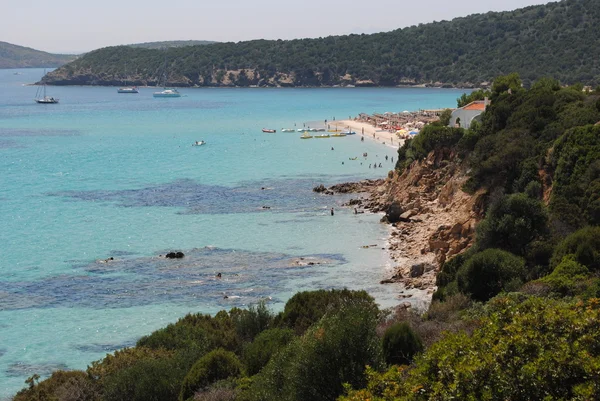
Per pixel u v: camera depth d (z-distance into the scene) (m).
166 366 43.53
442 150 111.25
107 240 94.25
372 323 35.16
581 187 68.62
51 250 89.81
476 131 104.69
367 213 106.94
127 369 43.88
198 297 71.81
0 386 53.91
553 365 25.78
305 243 90.88
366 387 31.61
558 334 28.33
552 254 60.44
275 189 128.38
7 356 59.50
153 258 85.62
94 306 70.19
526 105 94.62
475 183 86.06
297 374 34.09
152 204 117.12
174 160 168.62
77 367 57.25
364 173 146.25
